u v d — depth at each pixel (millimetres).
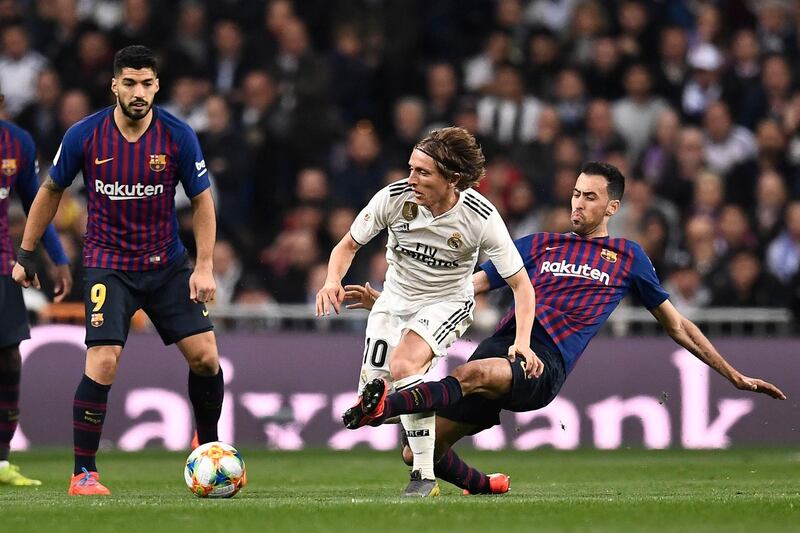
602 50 56125
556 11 60844
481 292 25891
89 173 25625
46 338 42406
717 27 60000
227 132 51875
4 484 28938
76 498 24000
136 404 42438
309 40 58938
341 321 44781
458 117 53312
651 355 44156
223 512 20281
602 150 53344
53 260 29047
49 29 56250
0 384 29125
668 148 53406
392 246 24234
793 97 57156
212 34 55625
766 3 63719
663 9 60625
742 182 53688
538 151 52375
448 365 43750
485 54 58688
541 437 44031
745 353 44344
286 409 43312
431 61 59062
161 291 26359
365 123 54000
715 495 24656
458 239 23609
